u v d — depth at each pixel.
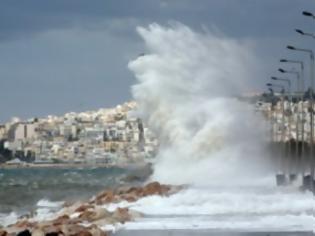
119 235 151.50
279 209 195.12
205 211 195.75
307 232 150.75
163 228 161.25
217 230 155.88
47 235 148.62
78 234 150.38
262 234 148.88
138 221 175.62
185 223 169.12
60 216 192.25
